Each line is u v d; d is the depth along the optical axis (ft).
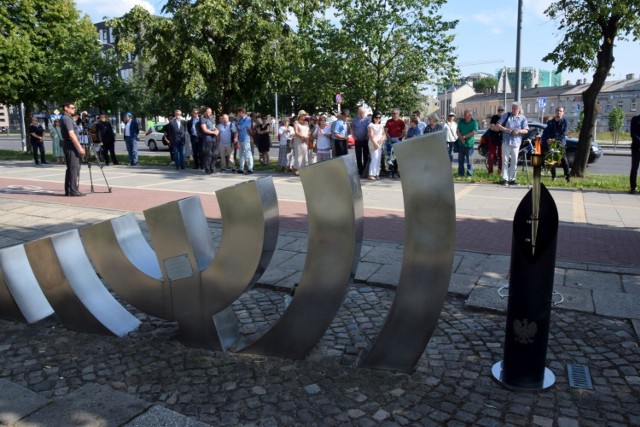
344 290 11.05
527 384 10.40
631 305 14.49
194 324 12.47
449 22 52.70
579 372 11.15
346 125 42.42
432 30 53.06
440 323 13.85
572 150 55.88
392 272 17.71
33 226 25.35
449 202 10.03
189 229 12.15
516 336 10.28
